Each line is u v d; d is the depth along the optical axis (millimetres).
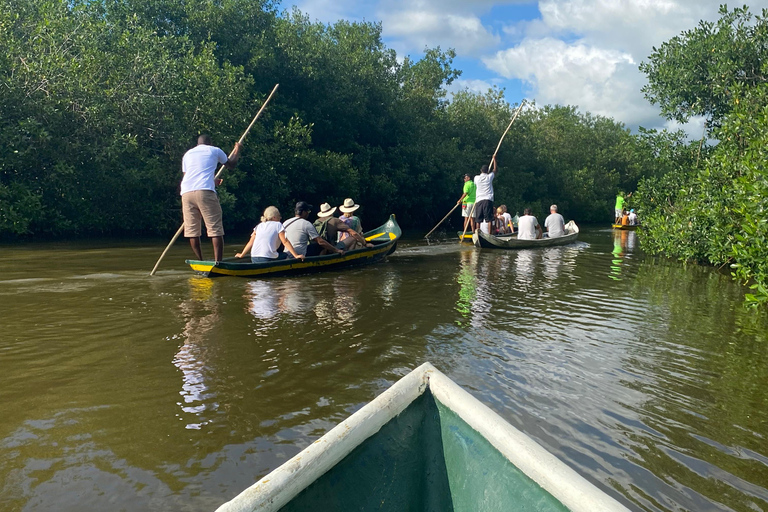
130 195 14250
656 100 12906
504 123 32844
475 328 4852
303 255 8141
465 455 1497
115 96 13273
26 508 2102
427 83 28703
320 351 4074
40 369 3604
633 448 2654
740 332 4855
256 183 17297
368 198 22312
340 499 1371
